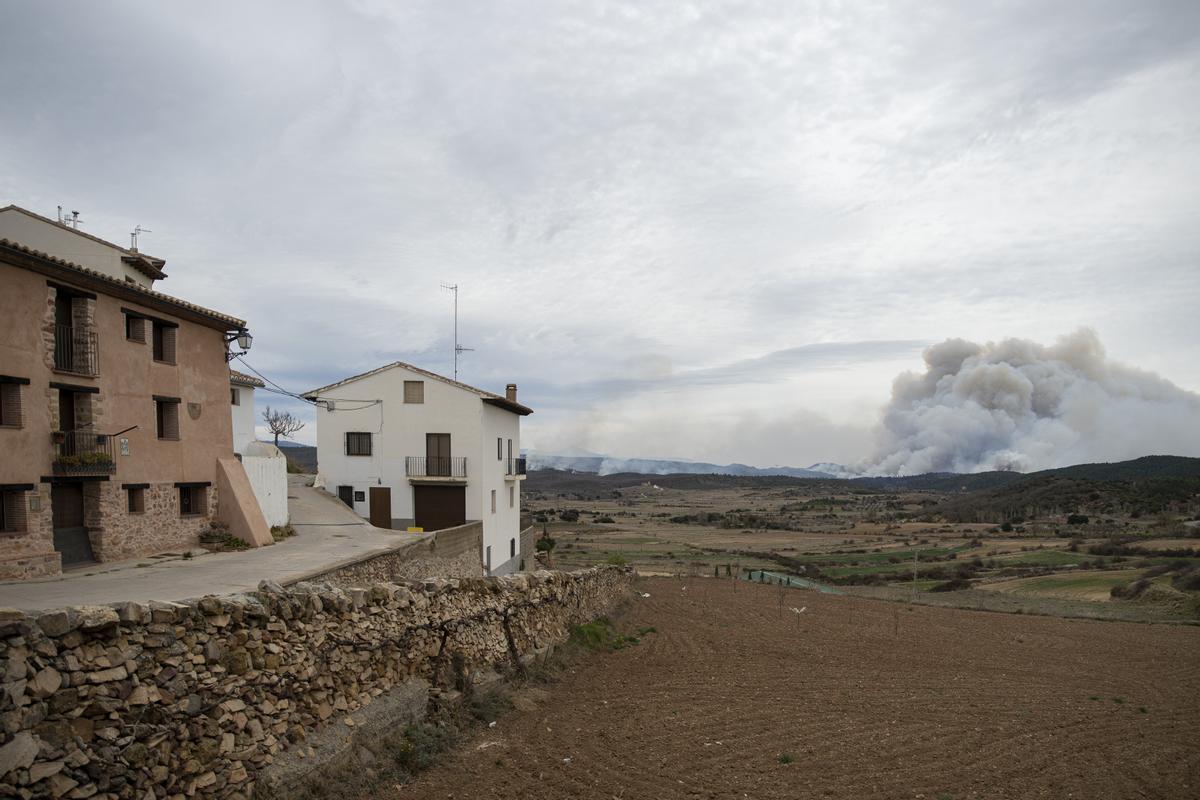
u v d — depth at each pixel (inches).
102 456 665.6
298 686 367.2
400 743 421.1
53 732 246.4
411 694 468.1
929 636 1107.3
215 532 839.7
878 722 598.9
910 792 442.9
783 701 655.1
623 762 463.2
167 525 773.9
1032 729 599.5
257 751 329.7
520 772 429.1
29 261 601.0
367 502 1348.4
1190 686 808.3
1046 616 1385.3
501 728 507.2
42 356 621.0
